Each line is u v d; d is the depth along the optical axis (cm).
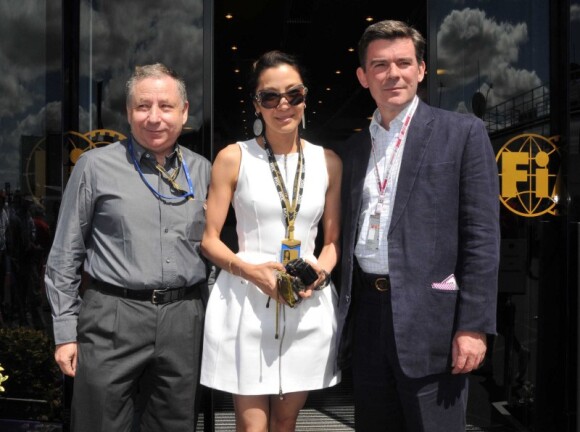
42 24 304
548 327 296
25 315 308
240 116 952
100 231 215
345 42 741
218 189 223
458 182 202
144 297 212
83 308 215
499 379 297
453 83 296
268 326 218
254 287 221
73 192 214
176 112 216
